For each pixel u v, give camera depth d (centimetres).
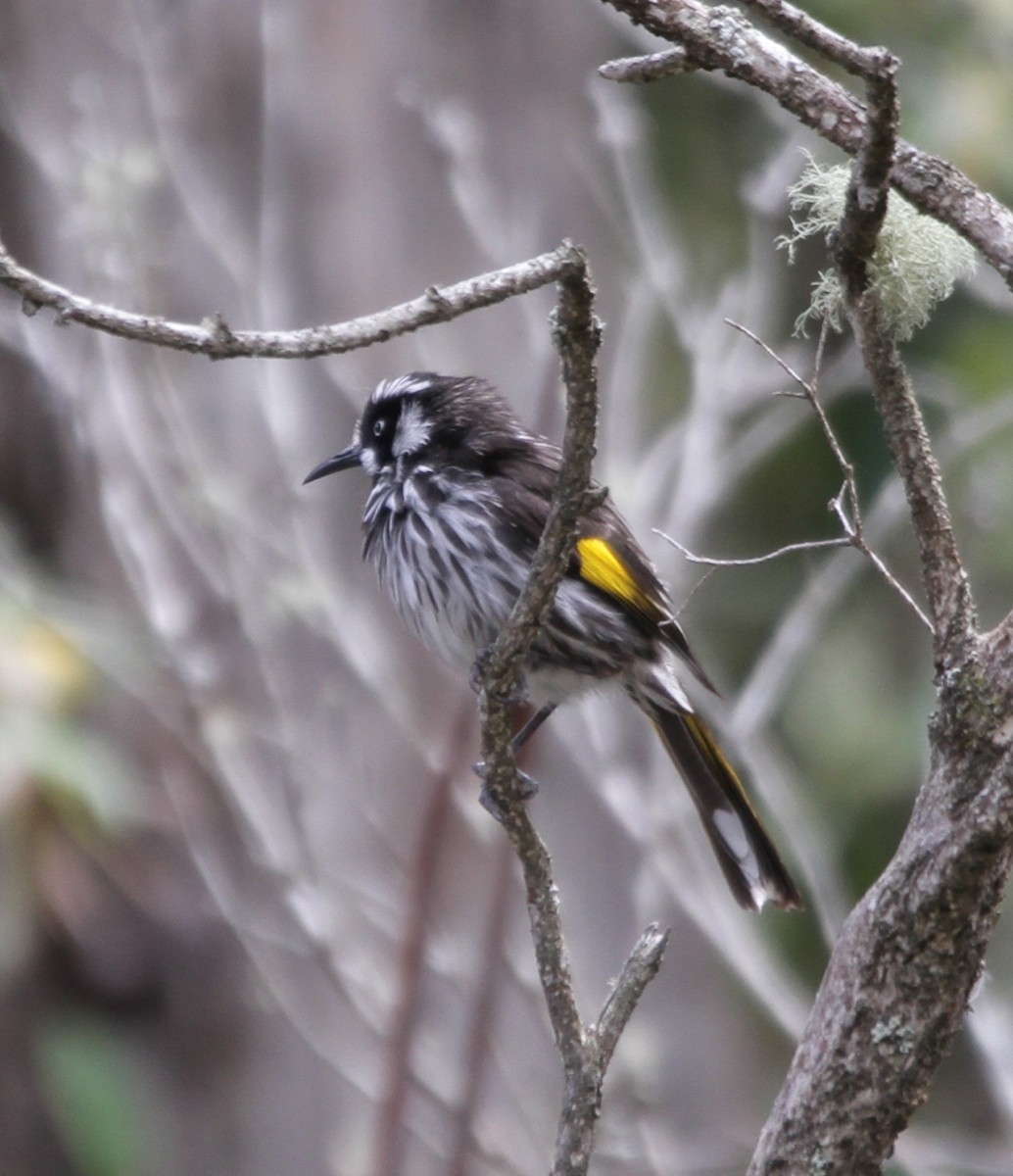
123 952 1300
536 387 1062
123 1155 1215
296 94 1219
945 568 478
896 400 482
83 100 1149
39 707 1059
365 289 1202
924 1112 1270
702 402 1069
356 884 1040
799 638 1022
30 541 1313
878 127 449
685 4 496
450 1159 948
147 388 1140
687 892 968
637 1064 980
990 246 480
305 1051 1273
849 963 483
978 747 462
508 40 1231
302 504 1073
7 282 462
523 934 1106
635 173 1209
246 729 1070
